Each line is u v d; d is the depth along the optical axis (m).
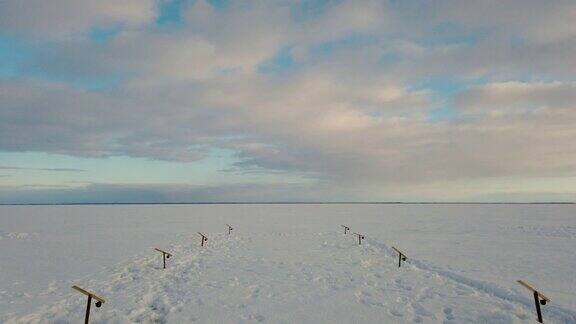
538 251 17.06
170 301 8.95
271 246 19.06
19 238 22.48
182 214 53.44
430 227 30.45
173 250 17.36
